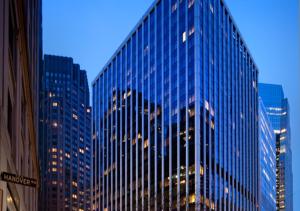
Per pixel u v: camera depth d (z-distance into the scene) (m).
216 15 141.25
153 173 136.75
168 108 134.25
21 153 31.73
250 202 158.88
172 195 125.31
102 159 175.88
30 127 44.09
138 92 153.12
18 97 27.89
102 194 171.62
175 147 128.00
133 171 148.75
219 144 132.75
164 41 141.25
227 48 148.62
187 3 131.62
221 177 131.12
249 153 163.88
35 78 58.41
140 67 154.12
